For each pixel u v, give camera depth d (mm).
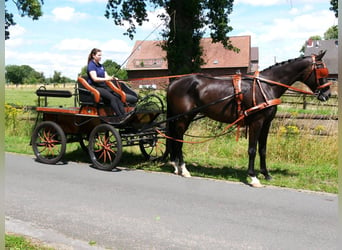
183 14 14289
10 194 6023
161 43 15070
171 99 7320
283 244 4277
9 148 10086
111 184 6684
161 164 8305
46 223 4816
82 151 9742
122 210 5332
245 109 6641
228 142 10086
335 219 5066
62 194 6055
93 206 5488
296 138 8977
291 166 8055
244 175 7422
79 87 7910
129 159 8852
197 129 10766
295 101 12516
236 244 4262
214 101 6801
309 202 5797
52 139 8477
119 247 4148
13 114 12914
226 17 14984
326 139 8859
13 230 4566
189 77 7141
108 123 7617
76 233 4512
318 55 6586
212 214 5219
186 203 5680
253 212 5320
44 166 8094
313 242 4336
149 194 6109
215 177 7254
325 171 7660
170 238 4402
